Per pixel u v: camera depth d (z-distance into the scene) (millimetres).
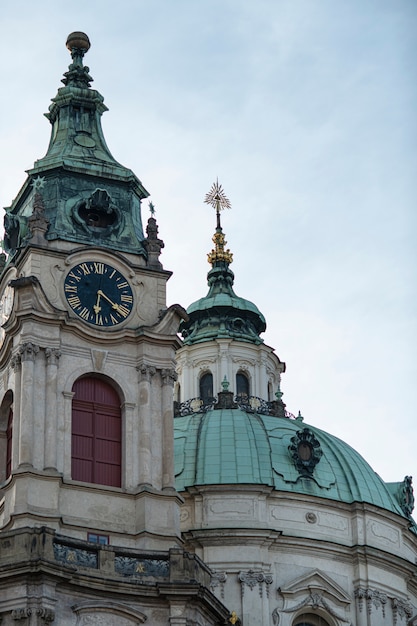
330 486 119688
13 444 96750
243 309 136875
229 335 134625
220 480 117188
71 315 100812
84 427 99062
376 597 116875
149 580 92688
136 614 91312
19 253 102500
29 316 98812
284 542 115375
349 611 115938
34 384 97625
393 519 121000
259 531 114500
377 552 117875
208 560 113875
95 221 106188
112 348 101125
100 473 98312
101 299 102188
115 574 92062
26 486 94562
